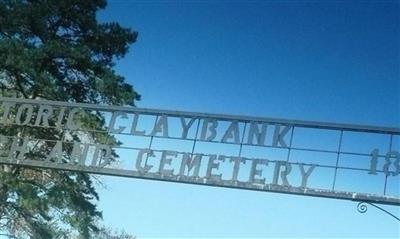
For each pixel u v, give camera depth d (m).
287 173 9.95
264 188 9.94
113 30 20.25
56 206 18.77
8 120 11.76
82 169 10.95
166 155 10.56
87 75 19.16
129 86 19.00
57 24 19.91
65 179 18.67
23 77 18.22
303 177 9.87
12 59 17.02
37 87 17.67
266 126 10.30
